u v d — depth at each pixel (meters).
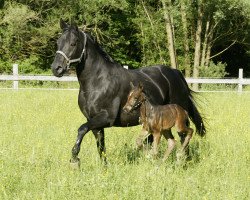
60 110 15.18
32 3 32.62
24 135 10.49
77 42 8.26
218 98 19.91
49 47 33.66
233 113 15.05
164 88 9.54
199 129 10.31
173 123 8.11
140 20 34.28
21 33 31.19
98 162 8.06
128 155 9.00
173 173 7.68
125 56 36.56
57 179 7.05
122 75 8.71
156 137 7.98
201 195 6.70
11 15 29.88
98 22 33.72
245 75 40.12
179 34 34.44
